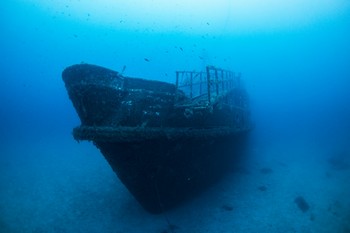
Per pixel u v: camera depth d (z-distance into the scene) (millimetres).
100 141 5969
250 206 8836
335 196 9586
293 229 7480
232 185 10555
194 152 7773
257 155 15703
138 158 6605
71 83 6152
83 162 16375
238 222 7852
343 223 7703
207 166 8961
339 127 24812
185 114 7180
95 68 6402
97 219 8508
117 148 6336
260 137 21203
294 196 9609
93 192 10852
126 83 7145
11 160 18047
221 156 9898
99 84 6242
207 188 10062
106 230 7797
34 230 8125
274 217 8125
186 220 7941
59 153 19828
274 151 16766
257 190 10141
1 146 24422
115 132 5949
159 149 6742
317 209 8641
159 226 7688
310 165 13578
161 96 6965
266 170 12508
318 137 20875
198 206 8742
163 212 8344
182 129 6961
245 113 13539
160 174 7230
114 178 12320
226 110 9469
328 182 11031
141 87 7340
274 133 22859
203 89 14172
